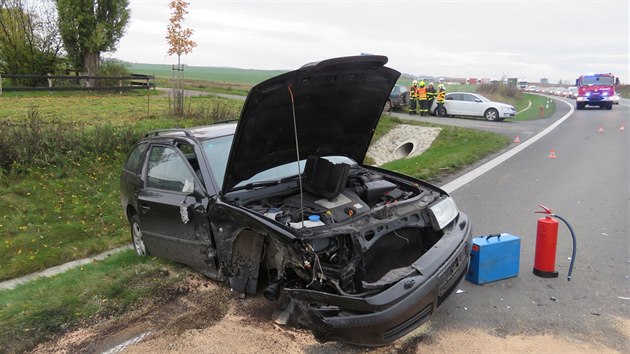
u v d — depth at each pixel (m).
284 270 3.90
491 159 12.74
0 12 31.48
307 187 4.59
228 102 26.28
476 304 4.42
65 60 34.66
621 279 4.89
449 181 9.91
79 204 9.98
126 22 35.41
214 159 4.96
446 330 3.99
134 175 6.05
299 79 3.98
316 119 4.69
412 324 3.49
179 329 4.18
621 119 25.28
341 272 3.58
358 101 4.87
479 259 4.76
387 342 3.39
